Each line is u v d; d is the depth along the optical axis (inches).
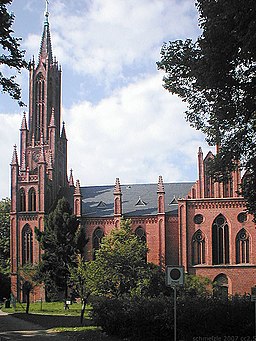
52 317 2128.4
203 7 1040.2
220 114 1132.5
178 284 922.1
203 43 1037.2
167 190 3801.7
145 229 3545.8
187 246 3250.5
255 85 1054.4
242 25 932.6
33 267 3511.3
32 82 4037.9
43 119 3996.1
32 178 3713.1
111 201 3833.7
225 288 3184.1
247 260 3206.2
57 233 3137.3
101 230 3631.9
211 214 3257.9
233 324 1089.4
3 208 4788.4
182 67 1194.0
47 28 4168.3
